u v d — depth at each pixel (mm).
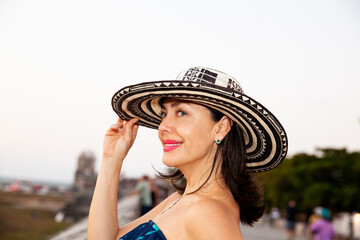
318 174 51781
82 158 57906
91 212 2350
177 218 1649
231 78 1945
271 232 24234
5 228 25625
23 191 116562
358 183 50000
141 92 1954
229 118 1907
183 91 1755
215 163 1910
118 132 2521
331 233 12203
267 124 1833
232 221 1456
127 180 42094
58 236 5676
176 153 1889
